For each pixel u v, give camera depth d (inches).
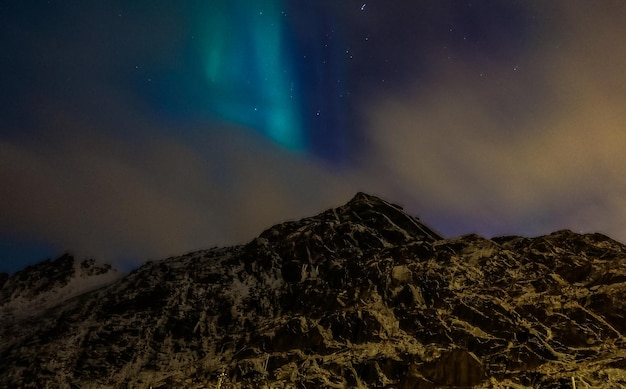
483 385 1475.1
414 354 1673.2
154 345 2213.3
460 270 2177.7
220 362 1974.7
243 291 2539.4
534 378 1464.1
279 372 1776.6
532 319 1782.7
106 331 2337.6
